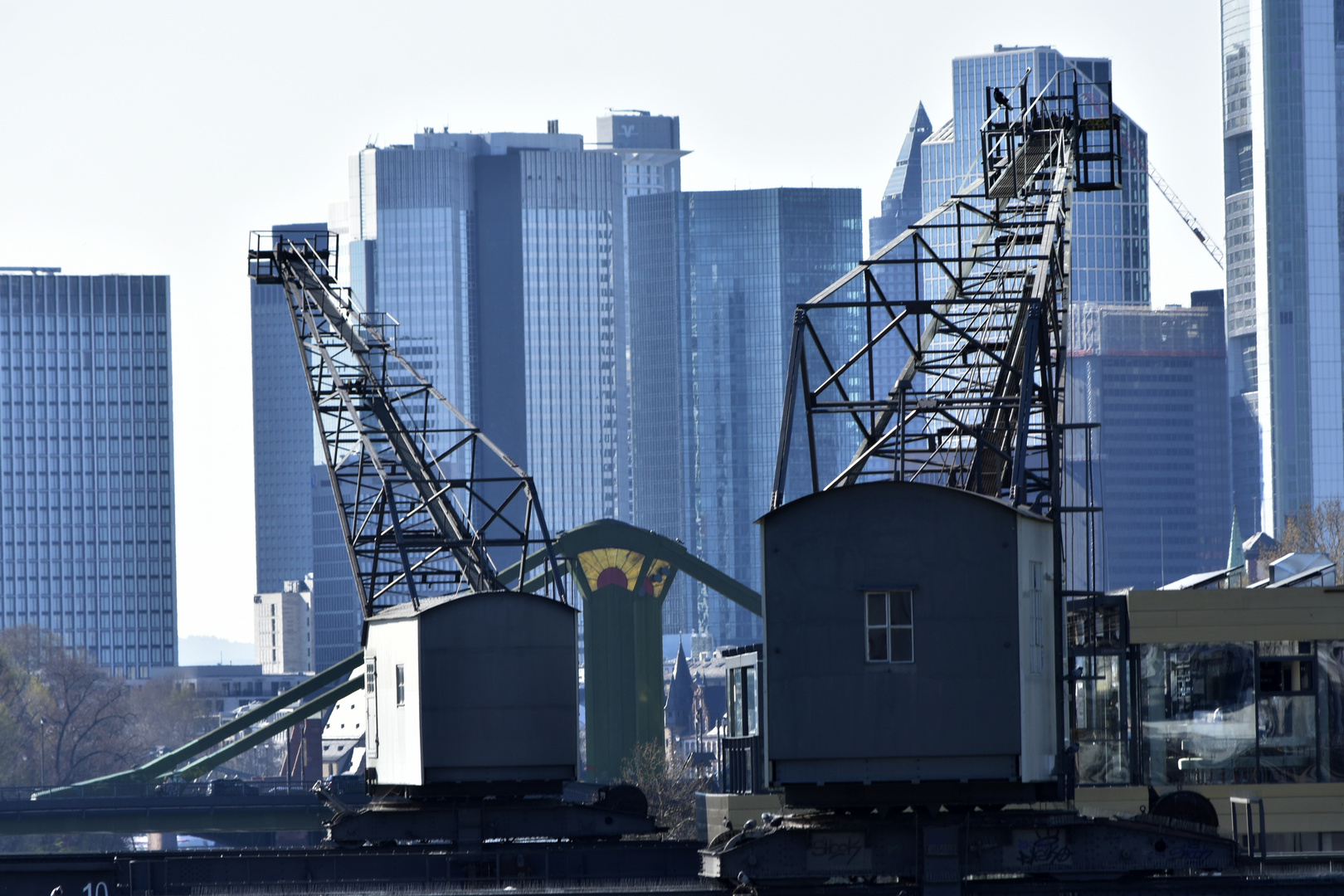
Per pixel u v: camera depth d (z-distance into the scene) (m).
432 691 190.62
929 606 123.69
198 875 165.38
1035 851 123.31
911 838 123.12
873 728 123.31
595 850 168.75
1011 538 124.00
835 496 124.50
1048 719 128.00
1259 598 183.50
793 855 122.81
